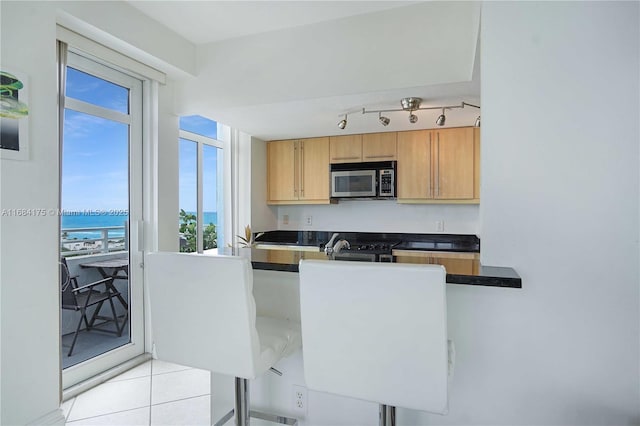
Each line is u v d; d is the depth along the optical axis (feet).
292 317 5.88
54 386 6.50
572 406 4.49
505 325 4.70
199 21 8.89
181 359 4.63
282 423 5.69
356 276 3.60
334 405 5.63
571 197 4.42
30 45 6.18
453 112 10.36
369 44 8.50
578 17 4.38
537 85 4.52
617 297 4.31
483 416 4.83
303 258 6.08
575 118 4.40
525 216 4.58
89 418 6.95
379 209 14.64
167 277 4.54
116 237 9.16
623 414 4.33
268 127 12.48
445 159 12.61
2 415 5.75
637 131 4.23
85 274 8.41
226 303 4.25
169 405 7.43
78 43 7.70
